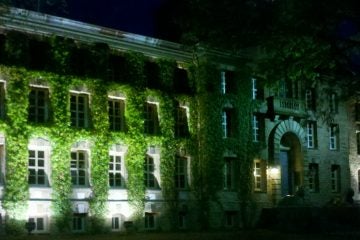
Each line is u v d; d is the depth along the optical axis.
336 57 30.61
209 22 31.06
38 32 35.03
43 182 34.38
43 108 35.09
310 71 31.64
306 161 48.66
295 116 47.62
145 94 39.66
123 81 38.78
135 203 38.09
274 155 46.12
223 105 43.56
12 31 33.91
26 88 33.97
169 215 39.91
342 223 41.62
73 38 36.53
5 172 32.72
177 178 41.25
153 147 39.91
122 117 38.75
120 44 38.88
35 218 33.62
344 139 53.06
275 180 45.78
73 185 35.75
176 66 42.28
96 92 37.16
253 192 44.72
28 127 33.72
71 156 36.03
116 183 37.94
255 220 44.47
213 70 43.38
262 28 30.42
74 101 36.69
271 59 32.22
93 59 37.34
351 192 47.22
